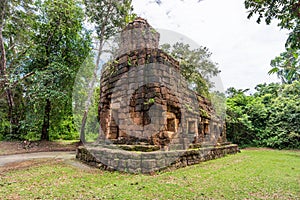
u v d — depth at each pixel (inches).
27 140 470.6
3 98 502.0
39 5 473.4
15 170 186.2
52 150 391.2
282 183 149.6
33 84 440.8
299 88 538.6
